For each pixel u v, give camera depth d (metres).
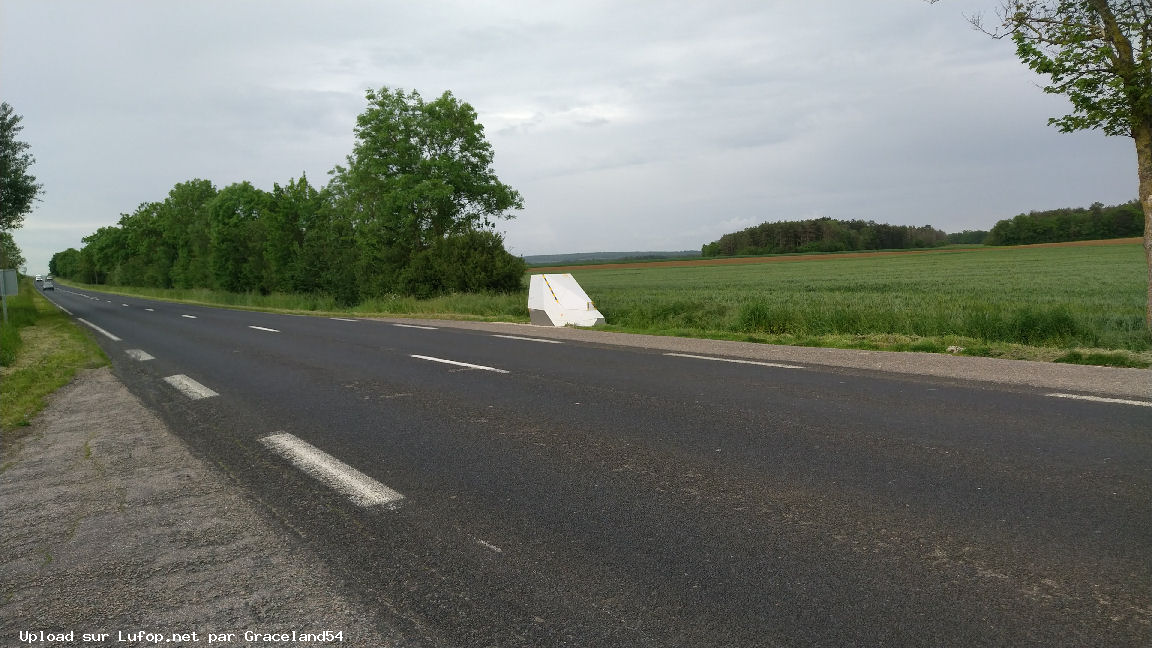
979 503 3.64
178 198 76.00
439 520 3.73
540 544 3.36
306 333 17.02
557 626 2.58
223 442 5.75
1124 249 80.06
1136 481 3.85
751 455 4.72
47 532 3.81
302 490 4.34
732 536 3.36
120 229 103.56
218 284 51.97
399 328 18.06
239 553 3.39
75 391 9.08
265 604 2.85
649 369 8.93
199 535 3.65
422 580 3.02
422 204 36.28
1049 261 61.75
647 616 2.63
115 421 6.91
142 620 2.76
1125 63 9.45
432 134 38.31
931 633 2.43
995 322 11.41
